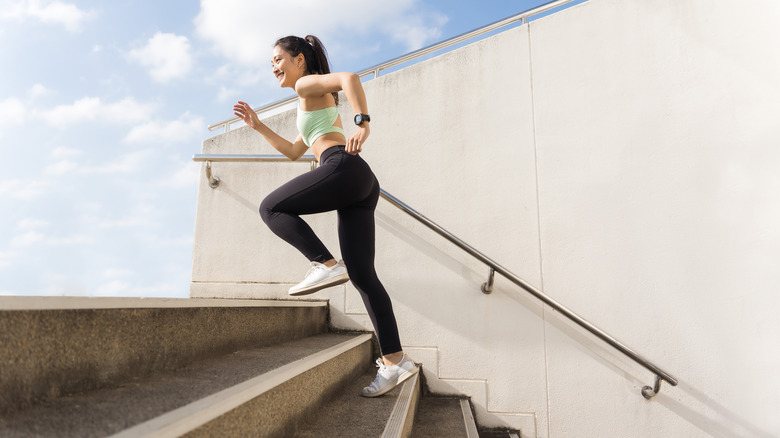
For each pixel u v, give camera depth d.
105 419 0.89
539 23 3.19
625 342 2.80
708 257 2.81
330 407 1.89
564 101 3.07
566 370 2.84
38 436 0.78
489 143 3.11
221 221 3.24
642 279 2.85
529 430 2.81
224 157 3.19
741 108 2.90
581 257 2.91
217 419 1.02
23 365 0.96
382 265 3.08
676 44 3.02
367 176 1.95
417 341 2.97
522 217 3.00
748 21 2.96
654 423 2.73
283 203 1.93
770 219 2.78
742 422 2.66
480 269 3.00
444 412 2.59
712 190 2.86
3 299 0.91
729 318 2.75
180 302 1.50
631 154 2.96
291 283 3.13
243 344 1.96
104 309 1.19
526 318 2.91
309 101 2.02
